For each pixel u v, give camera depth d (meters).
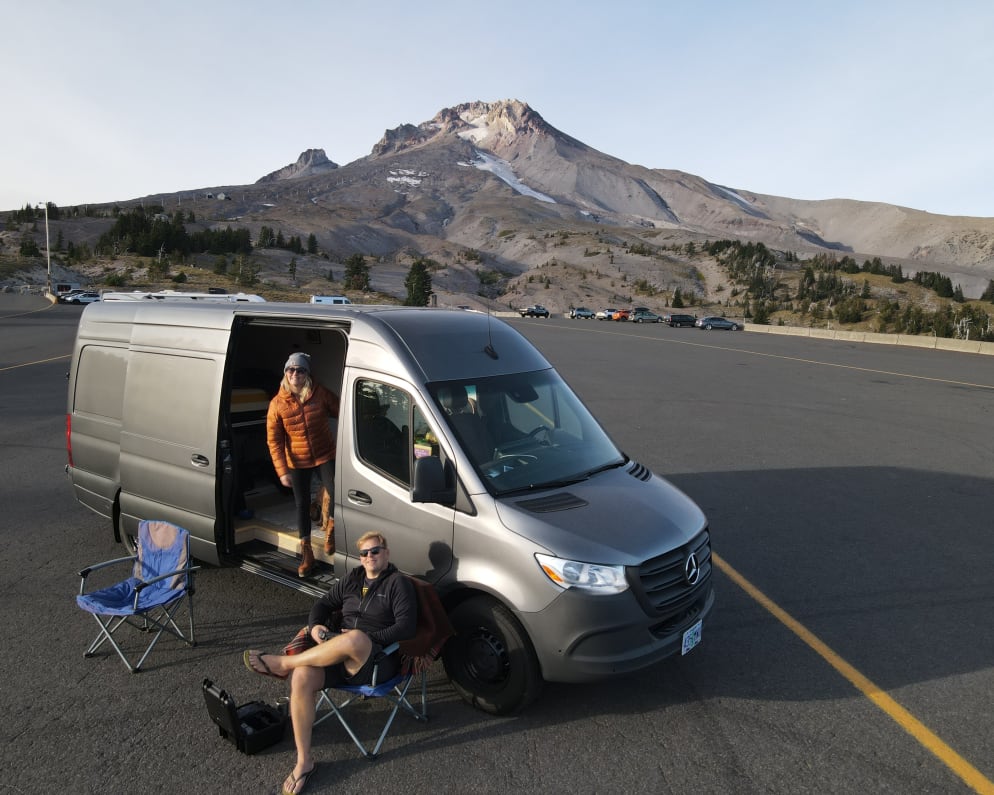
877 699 4.71
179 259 155.75
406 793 3.76
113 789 3.77
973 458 11.76
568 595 4.05
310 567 5.45
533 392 5.25
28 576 6.64
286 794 3.75
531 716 4.46
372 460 4.88
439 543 4.48
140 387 6.39
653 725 4.38
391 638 4.06
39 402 16.38
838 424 14.78
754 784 3.84
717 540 7.81
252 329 7.18
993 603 6.21
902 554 7.39
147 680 4.88
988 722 4.46
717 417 15.57
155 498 6.28
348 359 5.07
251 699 4.66
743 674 5.02
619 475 5.04
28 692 4.71
